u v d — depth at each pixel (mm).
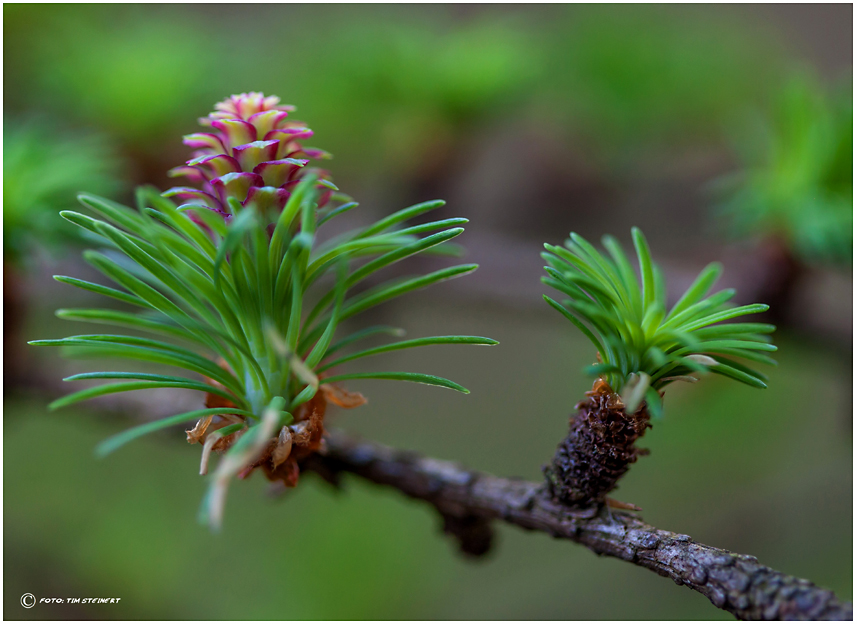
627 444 186
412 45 271
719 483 303
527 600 310
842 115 220
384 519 336
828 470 286
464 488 195
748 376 180
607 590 301
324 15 299
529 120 303
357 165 305
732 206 226
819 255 219
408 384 388
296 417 185
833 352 226
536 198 310
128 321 179
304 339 184
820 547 265
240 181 181
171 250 181
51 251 212
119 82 245
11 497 323
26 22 283
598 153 300
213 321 183
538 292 243
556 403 391
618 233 305
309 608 310
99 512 331
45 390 216
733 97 286
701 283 183
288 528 333
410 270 256
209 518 171
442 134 278
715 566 181
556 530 189
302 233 175
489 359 399
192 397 212
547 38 293
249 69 292
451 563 335
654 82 281
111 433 228
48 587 305
